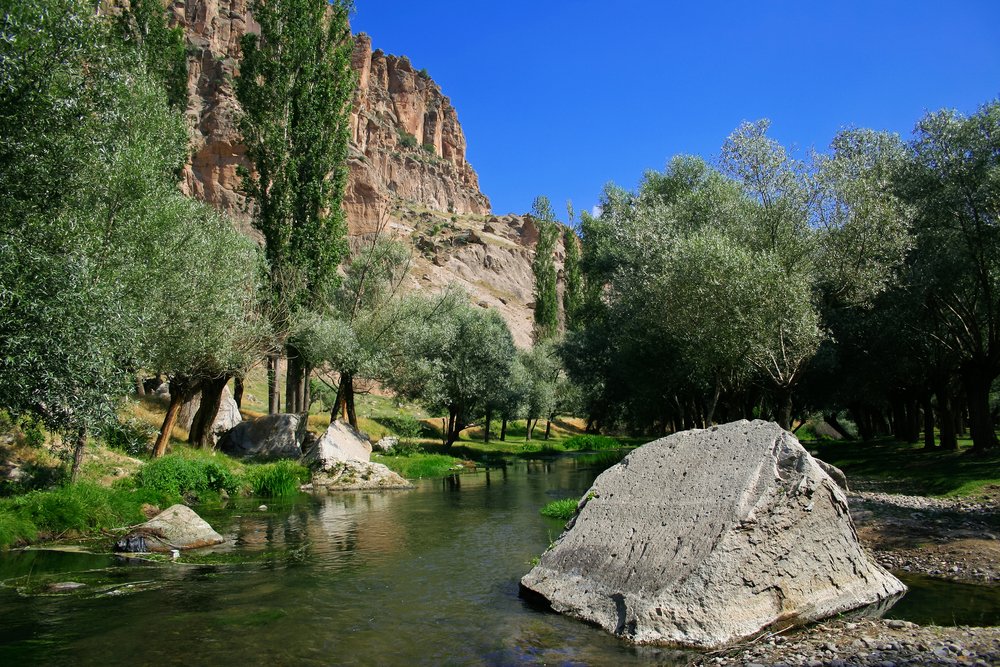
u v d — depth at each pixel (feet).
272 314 111.34
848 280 88.12
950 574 38.78
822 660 23.72
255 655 25.12
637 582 29.71
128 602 32.65
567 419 345.92
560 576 33.60
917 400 136.98
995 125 82.89
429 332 147.64
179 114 101.86
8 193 40.01
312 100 127.54
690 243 86.38
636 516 34.32
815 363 106.73
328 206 130.72
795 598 29.58
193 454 92.73
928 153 89.10
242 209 126.31
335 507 71.41
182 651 25.50
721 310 81.41
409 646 26.35
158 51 124.36
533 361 259.39
